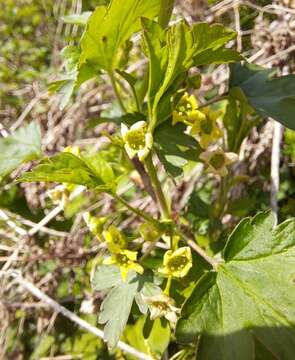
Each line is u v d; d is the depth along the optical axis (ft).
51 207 0.76
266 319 0.38
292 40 0.64
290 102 0.46
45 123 0.86
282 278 0.39
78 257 0.69
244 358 0.37
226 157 0.45
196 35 0.38
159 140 0.42
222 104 0.66
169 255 0.43
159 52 0.39
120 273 0.46
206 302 0.39
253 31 0.67
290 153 0.61
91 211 0.74
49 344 0.68
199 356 0.37
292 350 0.36
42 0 1.18
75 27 1.01
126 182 0.55
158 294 0.43
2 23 1.20
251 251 0.41
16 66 1.10
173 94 0.42
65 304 0.69
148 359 0.51
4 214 0.74
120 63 0.48
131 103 0.53
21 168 0.74
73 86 0.45
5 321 0.70
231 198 0.63
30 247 0.71
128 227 0.67
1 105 0.99
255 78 0.50
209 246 0.52
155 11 0.42
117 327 0.43
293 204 0.62
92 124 0.59
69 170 0.41
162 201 0.47
